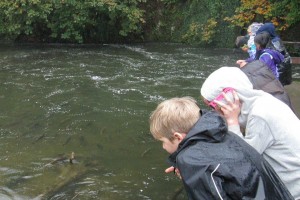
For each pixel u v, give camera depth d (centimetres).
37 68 1213
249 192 183
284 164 244
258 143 245
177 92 982
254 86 356
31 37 1645
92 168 593
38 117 809
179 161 194
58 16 1560
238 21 1445
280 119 245
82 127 757
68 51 1481
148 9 1694
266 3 1417
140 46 1582
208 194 179
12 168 594
